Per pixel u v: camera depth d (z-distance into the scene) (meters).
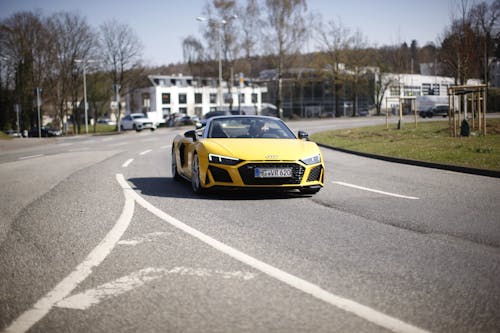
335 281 3.46
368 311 2.92
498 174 9.34
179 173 9.06
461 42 23.81
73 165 12.95
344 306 3.00
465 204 6.50
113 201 7.01
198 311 2.96
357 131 25.30
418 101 66.44
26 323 2.83
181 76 106.38
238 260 3.98
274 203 6.71
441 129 21.66
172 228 5.19
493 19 34.50
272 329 2.69
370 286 3.35
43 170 11.88
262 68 59.66
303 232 4.96
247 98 95.56
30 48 54.28
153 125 45.69
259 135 7.88
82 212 6.23
